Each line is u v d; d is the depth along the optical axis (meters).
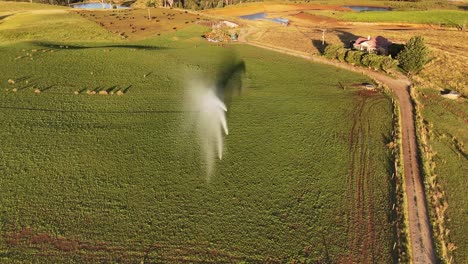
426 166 35.16
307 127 43.41
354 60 66.25
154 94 51.72
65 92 50.94
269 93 53.34
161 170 34.88
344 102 50.38
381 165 35.94
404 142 39.94
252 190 32.47
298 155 37.78
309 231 28.02
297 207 30.52
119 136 40.44
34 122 42.31
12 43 72.81
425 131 42.41
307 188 32.88
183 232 27.70
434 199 30.73
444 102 50.62
